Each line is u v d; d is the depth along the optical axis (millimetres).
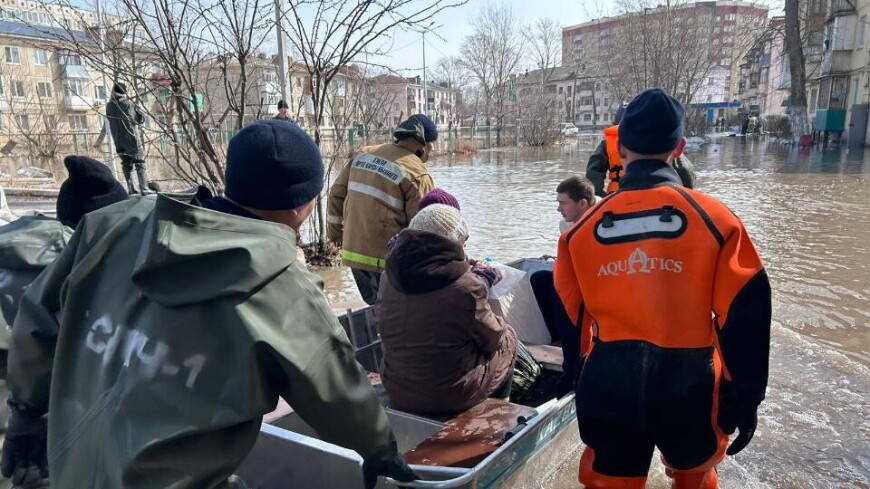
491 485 2465
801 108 31047
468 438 2707
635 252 2324
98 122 41500
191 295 1539
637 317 2307
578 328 2580
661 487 3113
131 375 1558
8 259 2566
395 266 3039
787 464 3365
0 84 36500
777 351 4824
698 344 2275
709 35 41188
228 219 1598
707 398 2291
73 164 2814
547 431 2908
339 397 1658
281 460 2455
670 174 2441
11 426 2137
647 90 2486
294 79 9766
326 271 7867
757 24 43656
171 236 1522
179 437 1485
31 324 2012
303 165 1769
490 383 3174
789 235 9055
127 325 1631
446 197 4191
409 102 76812
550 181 18672
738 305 2188
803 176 17297
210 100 7875
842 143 31688
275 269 1577
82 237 1909
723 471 3293
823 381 4328
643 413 2305
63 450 1645
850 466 3342
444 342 2961
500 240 9461
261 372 1528
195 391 1520
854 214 10773
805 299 6125
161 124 7242
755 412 2281
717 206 2289
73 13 8734
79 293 1737
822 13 38094
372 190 4688
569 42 92938
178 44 6660
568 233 2529
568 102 96875
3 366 2543
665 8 36438
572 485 3059
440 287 2965
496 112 54062
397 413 3008
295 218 1834
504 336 3322
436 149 36625
